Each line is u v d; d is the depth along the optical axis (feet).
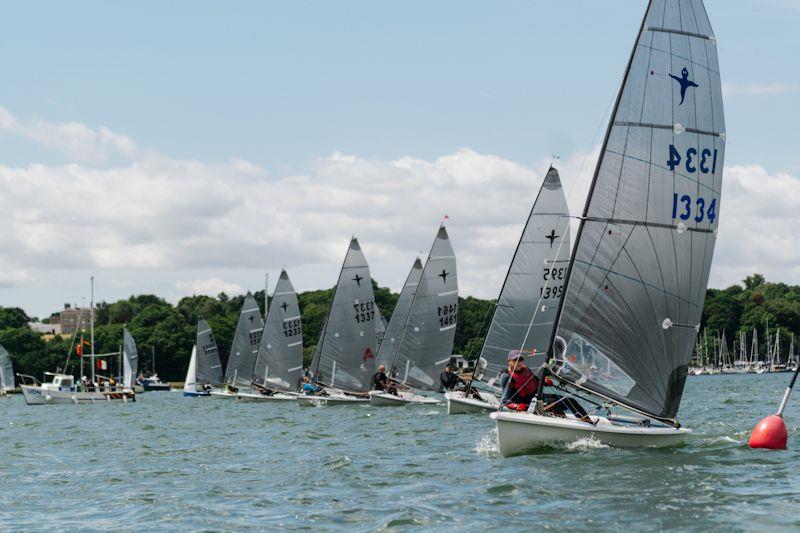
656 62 87.40
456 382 204.85
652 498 64.08
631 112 86.89
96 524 64.28
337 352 221.25
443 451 97.60
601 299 86.99
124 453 114.32
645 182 87.35
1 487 83.82
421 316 205.46
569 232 165.78
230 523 62.80
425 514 61.87
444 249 206.49
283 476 84.38
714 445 90.12
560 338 87.20
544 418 83.76
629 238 87.20
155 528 62.08
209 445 120.26
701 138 89.15
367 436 123.03
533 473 74.95
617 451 84.89
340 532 58.54
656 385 88.38
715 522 56.59
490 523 58.44
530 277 165.99
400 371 206.59
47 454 116.57
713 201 89.81
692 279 89.20
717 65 89.71
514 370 91.25
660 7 87.30
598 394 87.25
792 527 55.06
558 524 57.41
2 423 205.57
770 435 87.25
